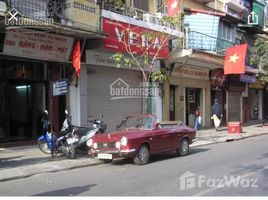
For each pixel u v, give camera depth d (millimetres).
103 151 13969
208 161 14344
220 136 23875
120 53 19938
